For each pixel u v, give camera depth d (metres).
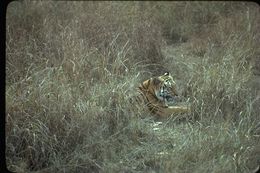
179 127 10.17
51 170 8.78
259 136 9.56
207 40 14.62
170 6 17.11
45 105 9.48
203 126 9.84
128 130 9.77
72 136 9.23
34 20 13.79
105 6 15.14
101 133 9.47
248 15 15.05
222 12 16.97
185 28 16.19
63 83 10.26
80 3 15.31
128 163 9.00
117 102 10.12
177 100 11.05
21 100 9.53
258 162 9.03
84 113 9.52
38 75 10.48
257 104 11.04
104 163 8.83
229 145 9.23
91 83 10.84
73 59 11.29
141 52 13.21
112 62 11.95
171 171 8.65
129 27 13.83
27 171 8.77
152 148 9.38
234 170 8.68
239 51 12.98
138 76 11.98
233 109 10.77
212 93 10.96
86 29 13.27
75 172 8.84
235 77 11.55
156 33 14.26
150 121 10.28
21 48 12.01
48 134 9.16
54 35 12.73
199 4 17.42
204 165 8.71
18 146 9.12
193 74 12.18
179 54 14.27
